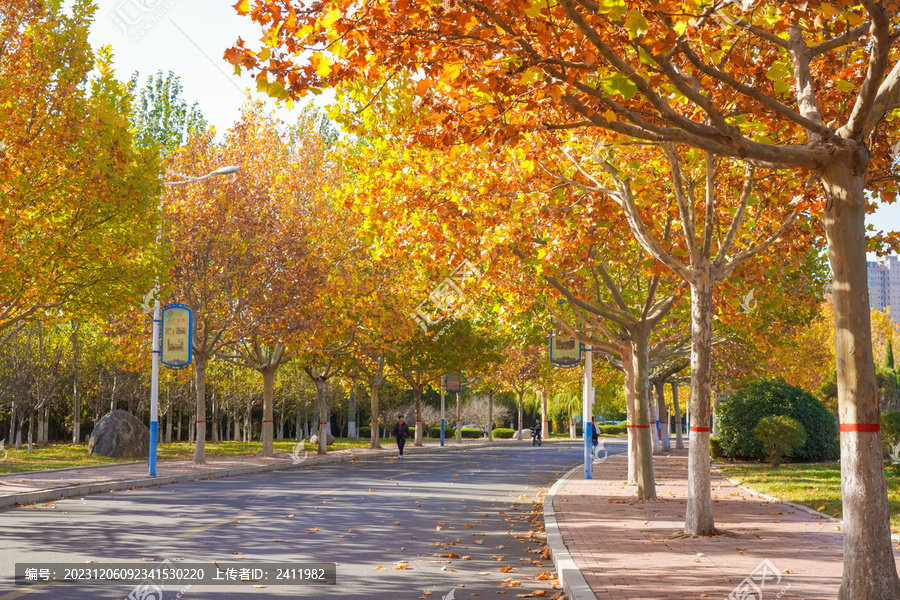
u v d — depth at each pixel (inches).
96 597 288.8
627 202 494.3
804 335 1619.1
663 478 883.4
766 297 656.4
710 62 357.1
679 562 352.5
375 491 734.5
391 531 472.7
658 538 430.6
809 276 902.4
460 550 407.8
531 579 336.2
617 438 2741.1
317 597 295.6
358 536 449.1
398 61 293.1
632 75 245.0
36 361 1475.1
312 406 2529.5
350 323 1231.5
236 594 298.0
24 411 1550.2
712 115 257.1
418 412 1818.4
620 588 293.9
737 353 1202.6
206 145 1099.9
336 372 1470.2
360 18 275.6
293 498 661.9
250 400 2225.6
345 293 1166.3
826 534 445.7
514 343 1014.4
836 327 262.4
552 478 925.8
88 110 727.1
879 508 249.6
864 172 265.7
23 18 706.2
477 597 299.1
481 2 274.8
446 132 315.3
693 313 473.1
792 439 1002.7
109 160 716.7
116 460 1166.3
